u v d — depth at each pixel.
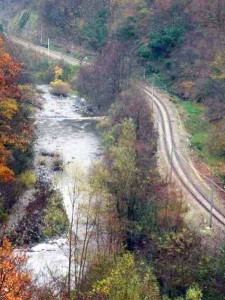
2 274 30.27
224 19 99.25
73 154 78.12
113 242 47.16
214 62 88.00
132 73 101.62
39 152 78.75
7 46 108.44
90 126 91.75
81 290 37.38
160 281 42.34
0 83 66.44
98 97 100.75
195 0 106.56
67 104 104.94
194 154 72.25
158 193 53.34
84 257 42.31
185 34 105.62
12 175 60.91
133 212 50.12
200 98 90.94
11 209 61.16
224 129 73.88
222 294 41.09
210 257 43.81
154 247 45.81
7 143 65.75
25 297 30.91
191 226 51.91
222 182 64.19
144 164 61.06
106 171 52.78
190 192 61.31
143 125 77.00
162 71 106.38
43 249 51.47
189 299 37.31
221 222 54.78
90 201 52.97
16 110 67.50
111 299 33.34
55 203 61.31
